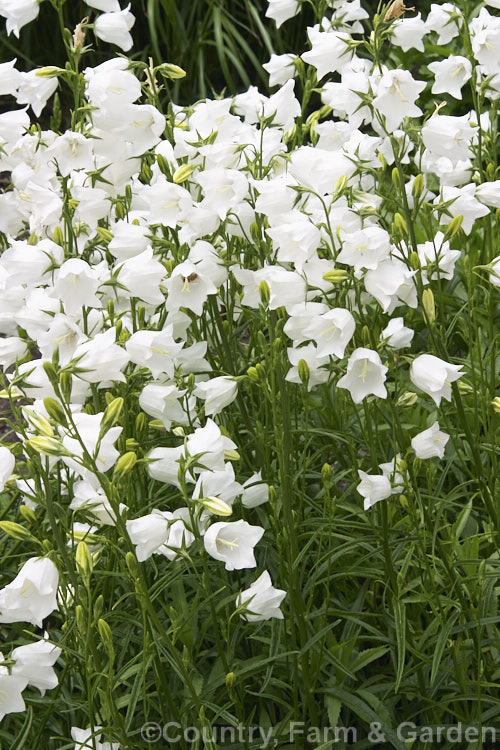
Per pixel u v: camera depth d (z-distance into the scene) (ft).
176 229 8.50
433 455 7.89
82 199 8.55
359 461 10.05
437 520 8.11
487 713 8.13
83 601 6.53
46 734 8.53
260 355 9.78
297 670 7.90
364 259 7.23
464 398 10.57
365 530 9.41
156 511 6.84
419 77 19.39
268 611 7.06
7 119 9.01
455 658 8.11
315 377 8.26
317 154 7.91
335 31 10.69
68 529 6.91
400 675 7.49
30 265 7.49
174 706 7.53
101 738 7.16
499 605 9.18
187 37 23.25
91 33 24.11
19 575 6.31
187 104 23.40
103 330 7.78
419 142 8.45
